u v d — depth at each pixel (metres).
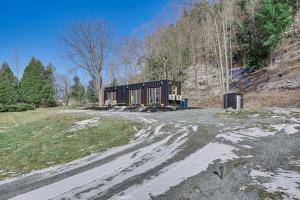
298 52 35.00
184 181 7.05
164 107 28.86
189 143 11.40
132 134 15.09
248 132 13.35
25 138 17.33
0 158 12.42
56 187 7.22
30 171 9.66
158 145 11.39
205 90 42.44
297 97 24.92
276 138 11.88
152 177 7.49
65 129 18.66
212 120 17.88
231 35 46.78
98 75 48.19
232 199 5.90
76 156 11.20
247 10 46.81
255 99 28.80
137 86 34.16
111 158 9.93
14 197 6.71
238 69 43.84
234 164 8.32
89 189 6.88
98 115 25.02
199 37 51.88
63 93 77.00
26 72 56.16
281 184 6.68
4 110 39.72
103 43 48.38
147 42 57.44
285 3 42.69
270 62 37.56
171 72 52.22
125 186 6.93
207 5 39.56
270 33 39.41
